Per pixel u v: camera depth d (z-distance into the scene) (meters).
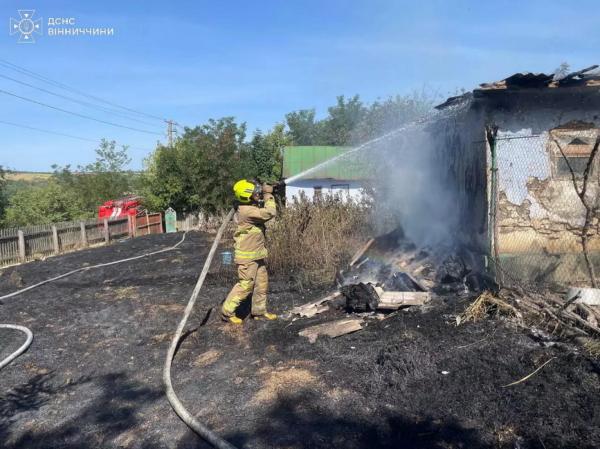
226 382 4.98
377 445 3.75
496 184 7.06
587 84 6.65
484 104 7.20
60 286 10.59
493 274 7.09
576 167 7.25
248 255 6.57
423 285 7.57
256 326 6.55
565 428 3.71
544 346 5.03
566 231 7.29
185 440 4.01
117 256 15.13
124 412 4.56
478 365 4.77
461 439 3.71
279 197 11.50
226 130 29.84
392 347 5.21
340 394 4.53
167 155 27.72
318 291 8.36
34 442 4.16
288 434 3.96
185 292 8.94
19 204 23.22
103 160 37.44
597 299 5.77
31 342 6.63
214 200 27.94
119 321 7.39
